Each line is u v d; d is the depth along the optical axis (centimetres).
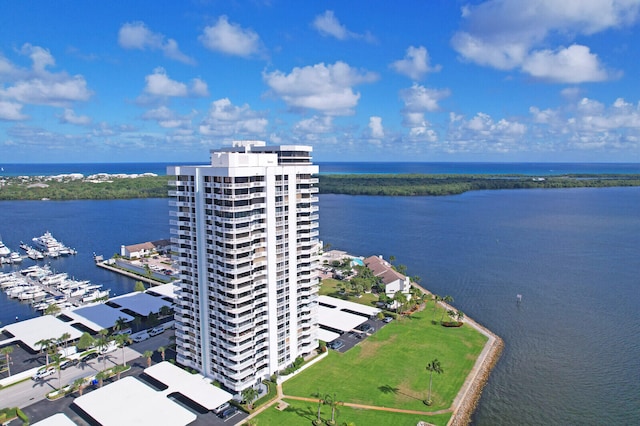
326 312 16775
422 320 16838
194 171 11238
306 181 12619
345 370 12912
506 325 16550
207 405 10456
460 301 19062
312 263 13325
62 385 11850
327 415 10650
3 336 14825
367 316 17050
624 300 19075
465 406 11331
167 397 11094
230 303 11081
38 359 13325
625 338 15425
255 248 11444
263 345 12144
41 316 16538
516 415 11056
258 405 10988
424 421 10569
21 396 11362
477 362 13562
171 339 14662
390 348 14388
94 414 9919
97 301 18412
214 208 10994
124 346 14225
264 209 11500
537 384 12475
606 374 13025
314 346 13812
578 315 17475
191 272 11875
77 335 14575
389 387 12019
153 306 17300
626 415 11088
